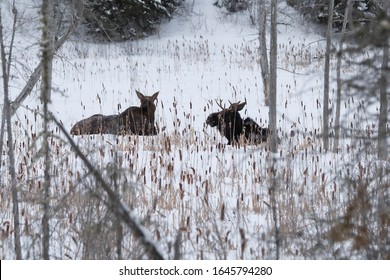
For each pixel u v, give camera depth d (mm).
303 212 15117
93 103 38781
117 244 10883
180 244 11906
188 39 60219
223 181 19266
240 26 62250
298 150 24000
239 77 46469
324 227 13984
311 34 57062
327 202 16062
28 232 13273
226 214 16312
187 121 34219
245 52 55219
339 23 55281
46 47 10539
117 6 55969
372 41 8555
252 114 36188
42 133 10398
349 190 13109
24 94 21203
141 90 42344
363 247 11258
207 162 21938
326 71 24094
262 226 14656
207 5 65375
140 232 9031
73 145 9664
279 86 42688
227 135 28031
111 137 25625
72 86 42906
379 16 8406
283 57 51750
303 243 13398
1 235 13508
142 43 59031
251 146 25562
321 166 20953
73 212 13875
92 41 56844
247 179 20234
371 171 16172
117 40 57688
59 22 24875
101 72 47375
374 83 8977
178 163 22375
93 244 11438
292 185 17000
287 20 57969
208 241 12438
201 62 51969
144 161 22234
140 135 30094
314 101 38125
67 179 17703
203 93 41844
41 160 21219
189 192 18078
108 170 11133
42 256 11594
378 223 11820
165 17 63094
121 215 9125
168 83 44531
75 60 51062
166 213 16234
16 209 11844
